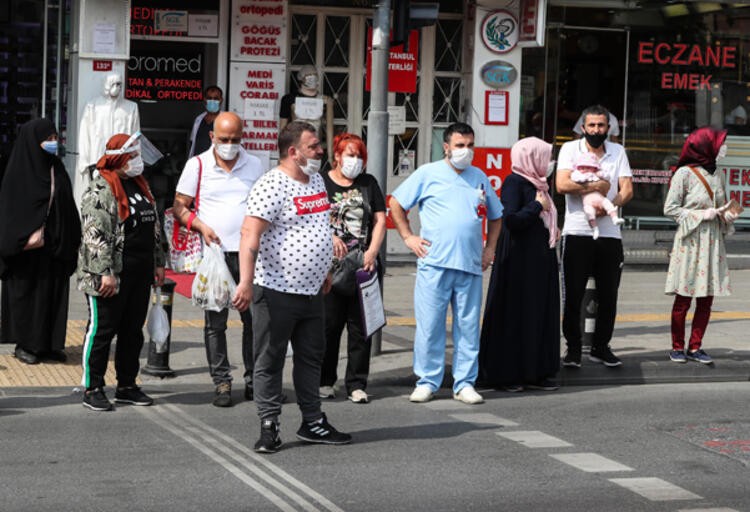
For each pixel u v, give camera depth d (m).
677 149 17.50
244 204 9.15
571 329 10.30
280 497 6.71
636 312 13.64
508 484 7.10
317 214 7.71
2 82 15.79
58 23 15.75
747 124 17.62
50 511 6.38
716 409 9.41
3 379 9.65
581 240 10.10
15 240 9.90
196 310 13.04
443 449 7.93
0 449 7.68
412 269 16.58
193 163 9.13
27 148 9.99
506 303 9.86
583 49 17.11
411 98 16.77
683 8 17.34
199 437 8.11
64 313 10.25
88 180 14.74
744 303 14.55
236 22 15.93
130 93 16.08
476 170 9.55
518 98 16.53
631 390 10.17
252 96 16.05
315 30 16.47
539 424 8.77
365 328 9.24
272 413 7.76
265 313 7.66
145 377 9.92
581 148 10.05
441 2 16.69
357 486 6.98
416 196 9.45
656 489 7.07
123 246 8.73
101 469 7.24
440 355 9.60
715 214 10.39
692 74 17.48
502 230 9.86
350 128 16.67
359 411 9.12
